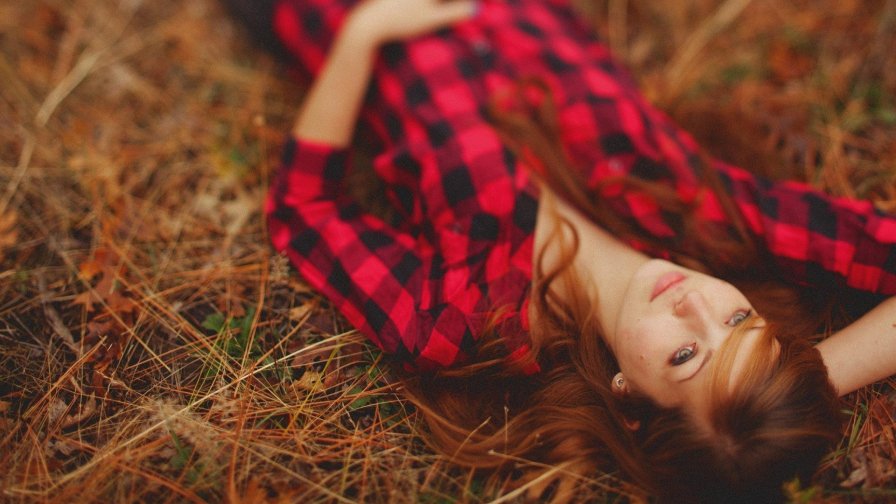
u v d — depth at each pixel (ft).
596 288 6.44
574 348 6.37
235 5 8.56
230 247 7.45
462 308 6.29
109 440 6.12
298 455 6.10
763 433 5.15
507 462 6.09
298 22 8.09
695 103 8.61
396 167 7.01
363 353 6.71
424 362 6.28
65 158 7.96
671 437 5.54
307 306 6.98
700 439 5.38
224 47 9.30
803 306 6.53
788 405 5.21
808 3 9.50
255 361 6.57
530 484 5.98
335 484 6.09
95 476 5.87
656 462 5.65
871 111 8.43
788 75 8.90
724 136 8.17
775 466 5.18
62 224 7.43
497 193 6.55
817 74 8.82
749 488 5.28
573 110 7.31
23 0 9.15
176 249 7.38
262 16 8.32
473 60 7.62
